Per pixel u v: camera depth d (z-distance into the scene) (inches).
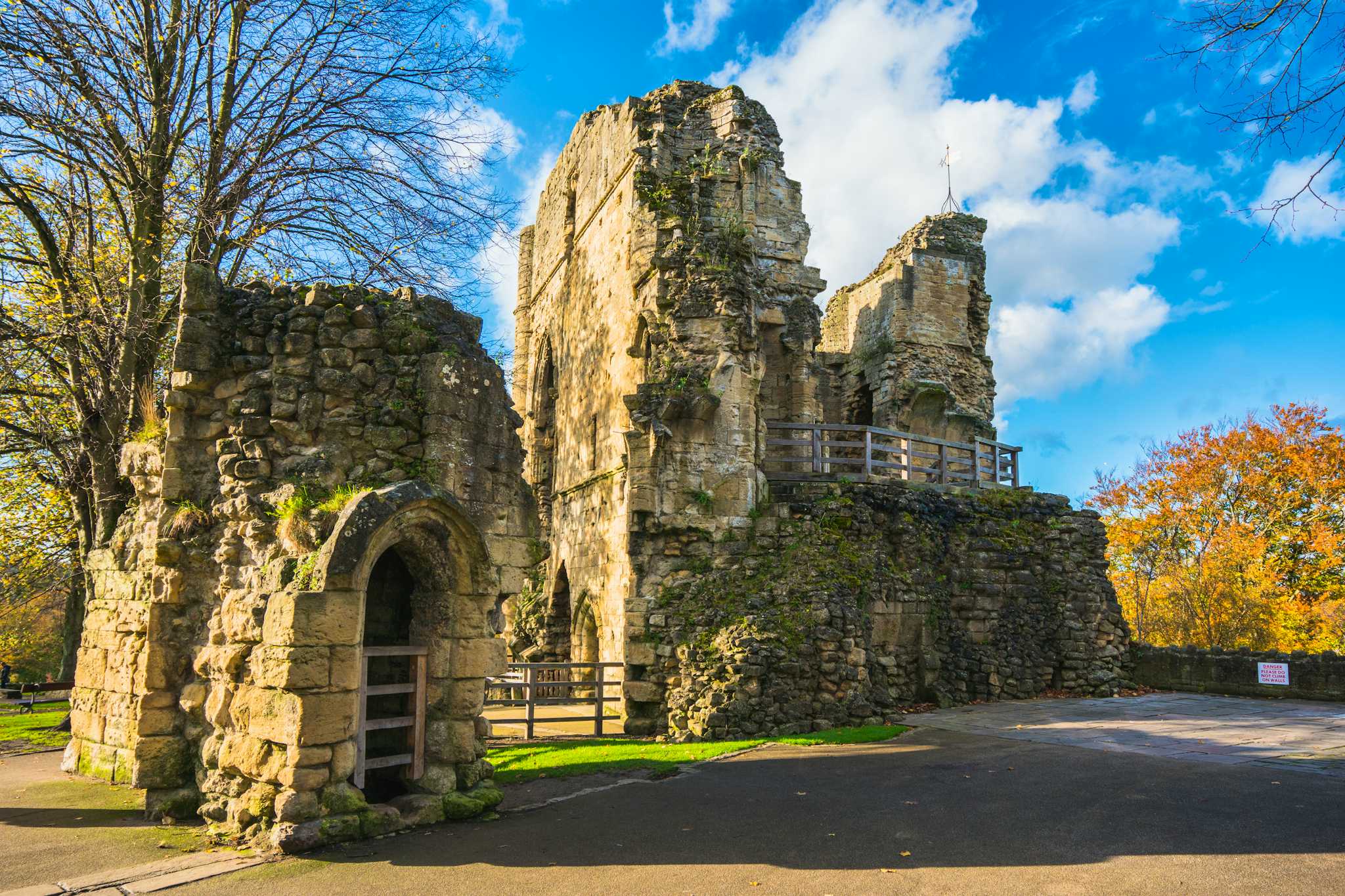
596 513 856.9
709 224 786.2
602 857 296.0
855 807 363.9
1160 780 410.0
